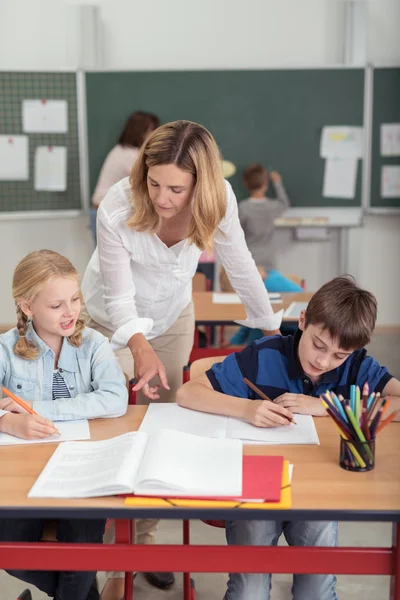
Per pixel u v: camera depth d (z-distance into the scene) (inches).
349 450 55.4
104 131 200.4
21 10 198.8
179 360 90.9
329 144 201.0
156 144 66.2
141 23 201.3
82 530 63.3
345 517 49.2
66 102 198.7
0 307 211.3
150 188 67.9
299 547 52.4
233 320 117.6
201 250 77.4
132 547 52.4
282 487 52.3
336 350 63.5
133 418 67.2
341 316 62.2
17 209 202.2
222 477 52.4
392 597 52.7
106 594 79.0
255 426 64.0
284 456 58.3
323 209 204.7
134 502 50.3
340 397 56.9
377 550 52.2
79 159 201.6
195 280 147.3
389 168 201.6
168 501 50.3
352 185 202.7
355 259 210.7
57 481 53.6
